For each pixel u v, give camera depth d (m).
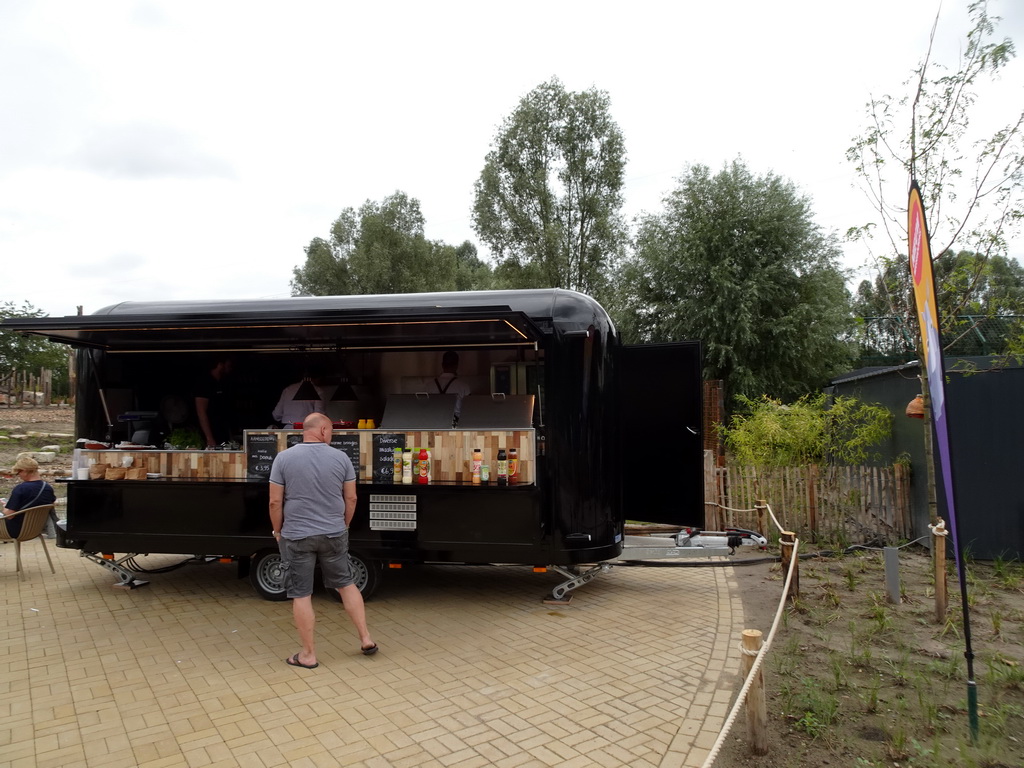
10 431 20.17
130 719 3.75
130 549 6.17
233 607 5.91
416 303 6.18
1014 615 5.42
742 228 21.42
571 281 29.33
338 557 4.69
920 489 7.92
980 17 6.08
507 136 29.94
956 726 3.59
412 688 4.17
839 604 5.83
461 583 6.72
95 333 6.14
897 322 7.43
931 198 6.46
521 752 3.38
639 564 6.72
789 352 20.41
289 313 5.45
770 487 8.59
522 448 5.72
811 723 3.59
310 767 3.23
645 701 3.97
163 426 7.17
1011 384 7.13
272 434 5.98
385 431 5.90
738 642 4.97
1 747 3.43
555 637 5.12
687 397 6.48
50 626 5.39
